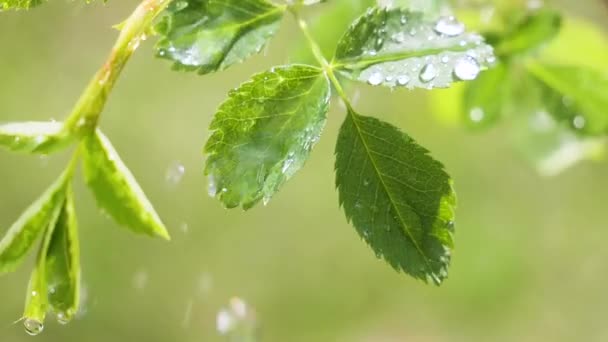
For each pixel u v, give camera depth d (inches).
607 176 43.8
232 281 42.4
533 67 16.6
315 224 45.5
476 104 17.5
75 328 37.1
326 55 14.7
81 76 42.8
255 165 11.7
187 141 45.0
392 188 12.0
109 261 38.8
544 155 19.6
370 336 42.8
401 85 11.9
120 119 44.6
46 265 11.6
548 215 43.8
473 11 16.3
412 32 12.0
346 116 12.0
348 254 45.1
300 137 11.8
